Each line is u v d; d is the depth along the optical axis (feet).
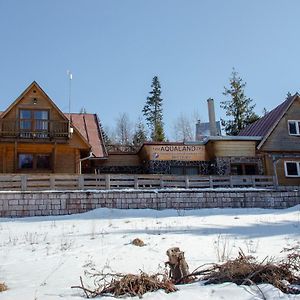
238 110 159.94
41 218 58.49
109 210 62.75
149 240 37.70
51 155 81.82
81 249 34.06
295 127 95.76
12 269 26.84
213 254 31.12
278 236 40.42
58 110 81.66
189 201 69.21
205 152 94.43
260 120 107.04
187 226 48.49
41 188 65.67
